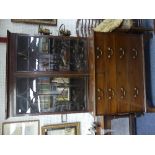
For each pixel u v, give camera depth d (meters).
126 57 2.24
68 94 2.29
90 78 2.26
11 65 2.10
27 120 2.48
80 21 2.69
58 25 2.64
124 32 2.28
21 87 2.16
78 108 2.29
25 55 2.17
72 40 2.31
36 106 2.20
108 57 2.19
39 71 2.18
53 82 2.26
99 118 2.53
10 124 2.42
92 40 2.20
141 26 2.37
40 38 2.23
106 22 2.32
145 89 2.26
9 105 2.07
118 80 2.21
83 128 2.67
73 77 2.27
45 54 2.24
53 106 2.25
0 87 2.42
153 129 2.32
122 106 2.20
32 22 2.54
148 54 2.38
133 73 2.25
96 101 2.14
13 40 2.13
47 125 2.54
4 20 2.45
